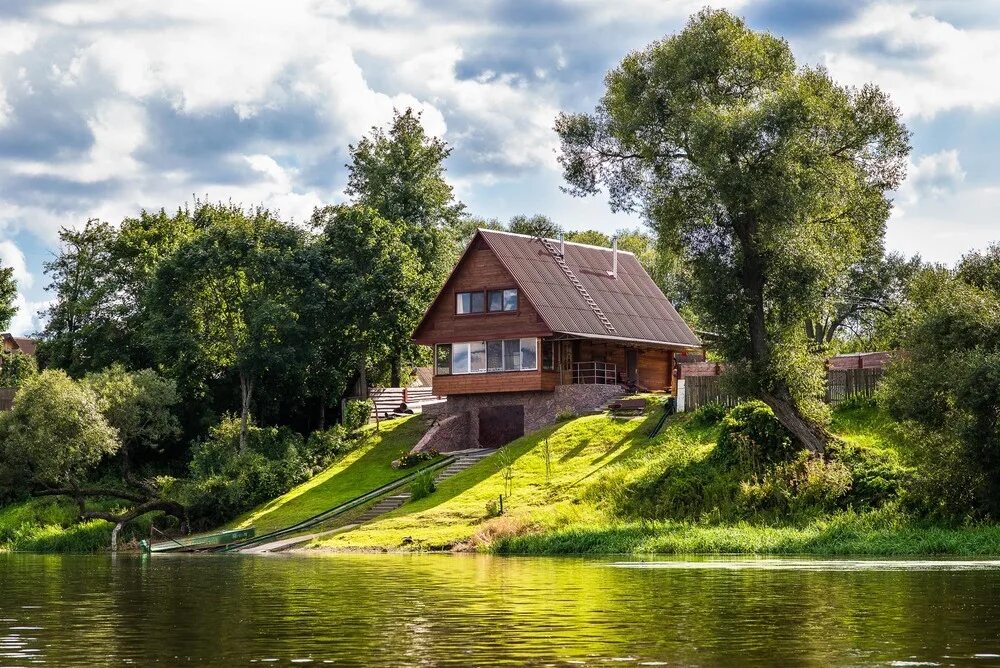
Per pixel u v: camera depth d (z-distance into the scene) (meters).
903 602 27.17
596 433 68.69
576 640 21.64
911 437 50.25
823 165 58.00
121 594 32.53
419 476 68.69
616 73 62.88
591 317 78.19
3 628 24.39
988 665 18.73
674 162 61.22
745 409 58.78
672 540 50.12
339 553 55.09
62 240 97.81
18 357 107.38
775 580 33.41
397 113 100.50
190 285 84.00
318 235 88.69
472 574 37.72
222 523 72.44
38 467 71.06
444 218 99.88
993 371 46.47
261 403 89.12
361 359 88.69
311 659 19.91
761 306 57.94
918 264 90.38
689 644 21.06
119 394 77.25
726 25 59.88
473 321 77.88
